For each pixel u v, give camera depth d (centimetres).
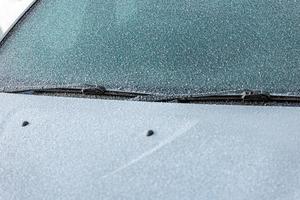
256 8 315
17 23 365
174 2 330
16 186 249
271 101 277
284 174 235
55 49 337
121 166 250
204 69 297
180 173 241
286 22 306
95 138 270
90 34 335
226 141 255
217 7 321
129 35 324
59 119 288
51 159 261
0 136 284
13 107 304
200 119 271
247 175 236
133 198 233
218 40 306
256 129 260
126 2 340
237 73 291
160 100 288
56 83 318
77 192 239
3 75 337
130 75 307
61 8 358
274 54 294
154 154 254
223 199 227
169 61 305
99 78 311
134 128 272
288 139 253
